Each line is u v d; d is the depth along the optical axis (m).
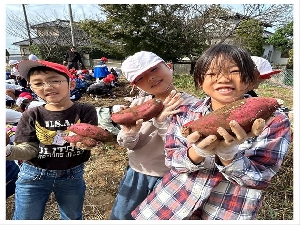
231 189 1.60
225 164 1.42
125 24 16.77
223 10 13.84
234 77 1.49
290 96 9.66
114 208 2.29
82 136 1.98
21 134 2.23
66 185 2.33
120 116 1.91
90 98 9.55
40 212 2.32
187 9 15.81
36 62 2.10
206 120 1.31
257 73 1.60
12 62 9.82
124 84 12.65
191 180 1.65
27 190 2.25
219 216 1.60
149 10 16.38
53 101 2.20
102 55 26.41
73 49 14.47
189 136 1.32
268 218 2.85
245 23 13.06
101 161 4.25
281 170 3.48
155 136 2.14
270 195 3.15
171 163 1.66
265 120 1.32
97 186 3.56
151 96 2.35
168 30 16.23
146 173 2.16
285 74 13.70
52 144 2.23
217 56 1.50
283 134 1.52
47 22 21.45
